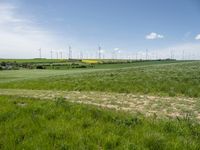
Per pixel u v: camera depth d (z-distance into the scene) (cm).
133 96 2061
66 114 1093
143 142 793
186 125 964
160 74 3984
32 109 1171
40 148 766
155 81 2820
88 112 1116
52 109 1158
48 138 838
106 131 897
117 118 1052
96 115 1092
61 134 864
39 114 1112
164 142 784
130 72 4925
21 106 1262
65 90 2741
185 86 2369
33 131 916
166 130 920
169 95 2086
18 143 825
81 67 11869
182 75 3578
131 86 2553
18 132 904
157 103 1653
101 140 811
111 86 2667
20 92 2488
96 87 2680
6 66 11712
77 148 761
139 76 3656
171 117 1188
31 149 770
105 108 1362
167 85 2470
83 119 1013
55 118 1062
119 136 834
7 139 845
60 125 947
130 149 743
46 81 3581
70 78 3903
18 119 1045
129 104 1619
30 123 992
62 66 12331
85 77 3956
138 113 1268
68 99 1869
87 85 2828
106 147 769
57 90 2755
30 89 3000
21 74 7019
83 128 934
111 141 793
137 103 1659
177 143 773
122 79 3216
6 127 953
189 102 1692
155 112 1330
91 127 930
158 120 1061
